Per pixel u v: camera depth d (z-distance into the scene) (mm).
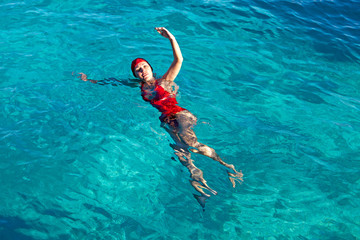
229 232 2957
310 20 7504
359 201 3352
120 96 4629
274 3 8203
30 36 5980
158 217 3068
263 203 3266
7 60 5242
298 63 5840
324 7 8250
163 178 3486
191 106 4547
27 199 3135
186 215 3100
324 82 5387
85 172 3482
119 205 3162
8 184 3271
